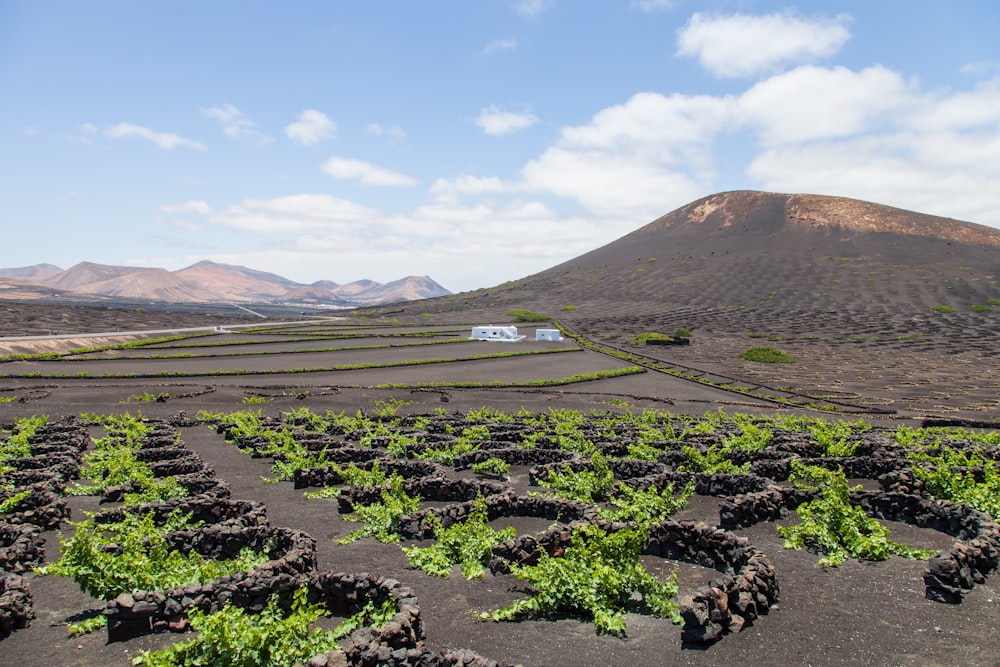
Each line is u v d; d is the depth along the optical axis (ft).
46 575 52.65
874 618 43.45
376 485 77.46
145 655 35.50
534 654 38.75
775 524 66.64
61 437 113.09
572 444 106.52
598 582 45.52
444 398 192.44
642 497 69.87
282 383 214.69
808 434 122.83
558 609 45.16
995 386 246.68
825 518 59.52
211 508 66.28
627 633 41.45
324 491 81.82
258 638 34.99
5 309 456.86
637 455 99.71
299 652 36.06
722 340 388.78
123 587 46.26
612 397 209.97
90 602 47.11
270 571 44.91
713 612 41.09
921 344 353.72
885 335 384.68
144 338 344.49
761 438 108.06
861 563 54.29
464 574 52.34
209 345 317.01
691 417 170.30
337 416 160.15
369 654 34.68
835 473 75.46
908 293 508.12
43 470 84.89
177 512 64.85
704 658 38.19
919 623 42.65
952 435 136.05
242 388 194.18
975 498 69.82
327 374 239.09
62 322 428.15
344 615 44.16
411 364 268.00
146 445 109.91
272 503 77.66
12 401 164.14
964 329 390.42
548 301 642.63
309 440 111.75
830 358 319.06
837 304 497.05
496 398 197.98
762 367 293.64
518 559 53.47
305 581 44.65
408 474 89.61
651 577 47.09
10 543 57.57
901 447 105.91
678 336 386.32
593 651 39.11
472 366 271.69
